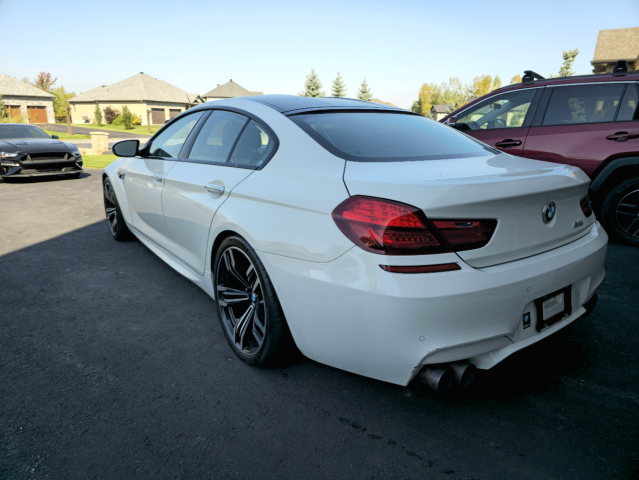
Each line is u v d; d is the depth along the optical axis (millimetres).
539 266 1672
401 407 1905
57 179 9414
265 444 1678
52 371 2158
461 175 1672
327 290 1660
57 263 3791
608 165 4078
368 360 1642
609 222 4230
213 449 1649
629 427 1758
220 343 2467
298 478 1518
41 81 75500
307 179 1859
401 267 1491
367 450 1650
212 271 2461
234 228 2090
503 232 1600
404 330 1512
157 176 3037
